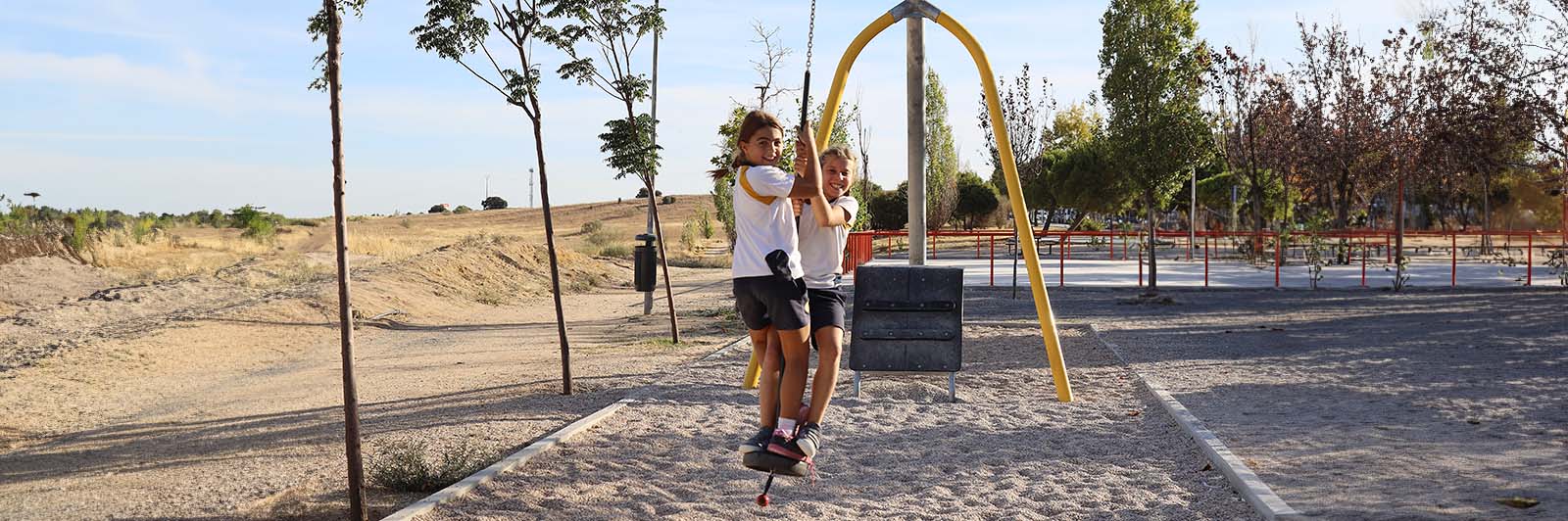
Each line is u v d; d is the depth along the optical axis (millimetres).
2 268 23625
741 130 5281
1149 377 11023
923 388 10297
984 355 12984
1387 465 6867
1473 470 6688
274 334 15844
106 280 24672
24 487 7344
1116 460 7430
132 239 34250
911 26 10602
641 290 20484
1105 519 6039
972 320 17453
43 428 9477
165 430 9219
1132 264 35906
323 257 31656
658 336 16312
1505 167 32281
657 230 15383
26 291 22219
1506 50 28953
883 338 9859
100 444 8711
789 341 5137
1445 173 41000
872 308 9883
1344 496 6098
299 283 23562
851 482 6984
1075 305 21094
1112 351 13344
